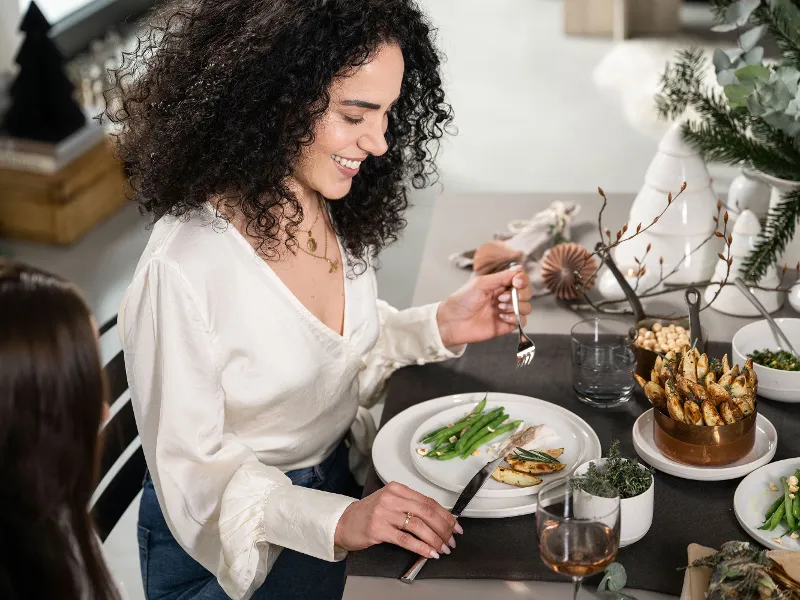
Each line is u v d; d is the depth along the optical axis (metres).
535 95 5.60
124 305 1.45
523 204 2.37
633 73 5.77
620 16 6.27
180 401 1.42
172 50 1.41
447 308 1.71
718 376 1.38
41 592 1.00
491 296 1.69
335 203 1.61
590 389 1.55
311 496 1.34
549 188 4.47
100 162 4.44
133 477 1.64
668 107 1.91
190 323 1.42
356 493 1.76
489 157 4.86
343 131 1.39
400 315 1.75
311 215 1.57
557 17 6.95
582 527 1.06
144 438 1.48
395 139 1.63
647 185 1.89
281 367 1.49
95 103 4.70
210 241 1.43
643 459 1.40
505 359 1.73
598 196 2.37
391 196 1.66
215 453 1.45
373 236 1.65
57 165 4.19
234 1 1.38
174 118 1.39
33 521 0.99
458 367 1.72
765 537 1.22
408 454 1.47
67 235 4.29
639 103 5.33
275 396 1.50
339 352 1.56
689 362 1.35
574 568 1.07
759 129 1.83
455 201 2.41
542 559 1.12
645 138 4.91
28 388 0.95
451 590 1.21
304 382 1.52
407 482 1.40
